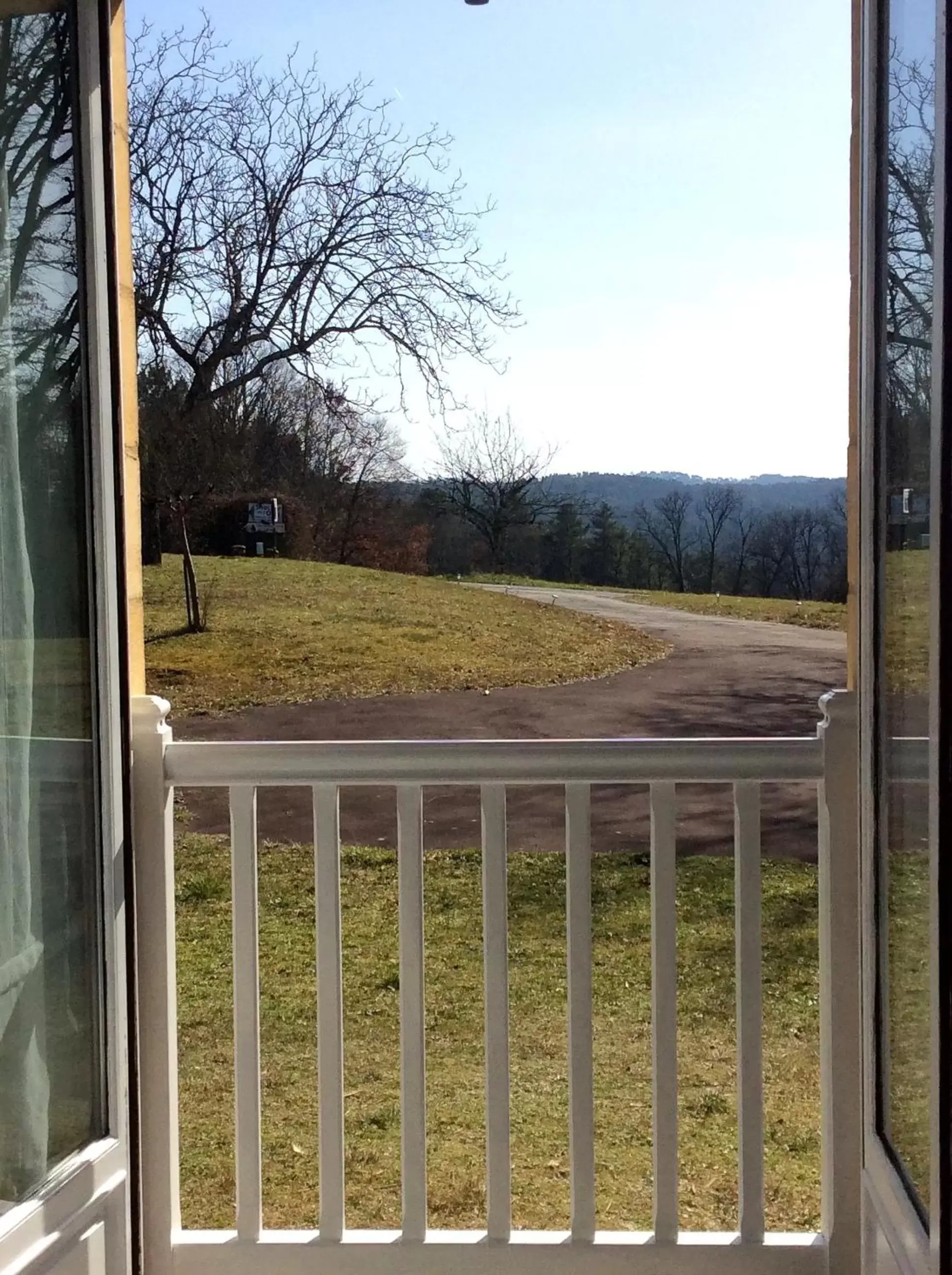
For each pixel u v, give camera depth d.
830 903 1.87
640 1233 1.91
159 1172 1.92
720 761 1.85
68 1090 1.72
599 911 5.07
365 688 9.13
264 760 1.87
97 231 1.75
